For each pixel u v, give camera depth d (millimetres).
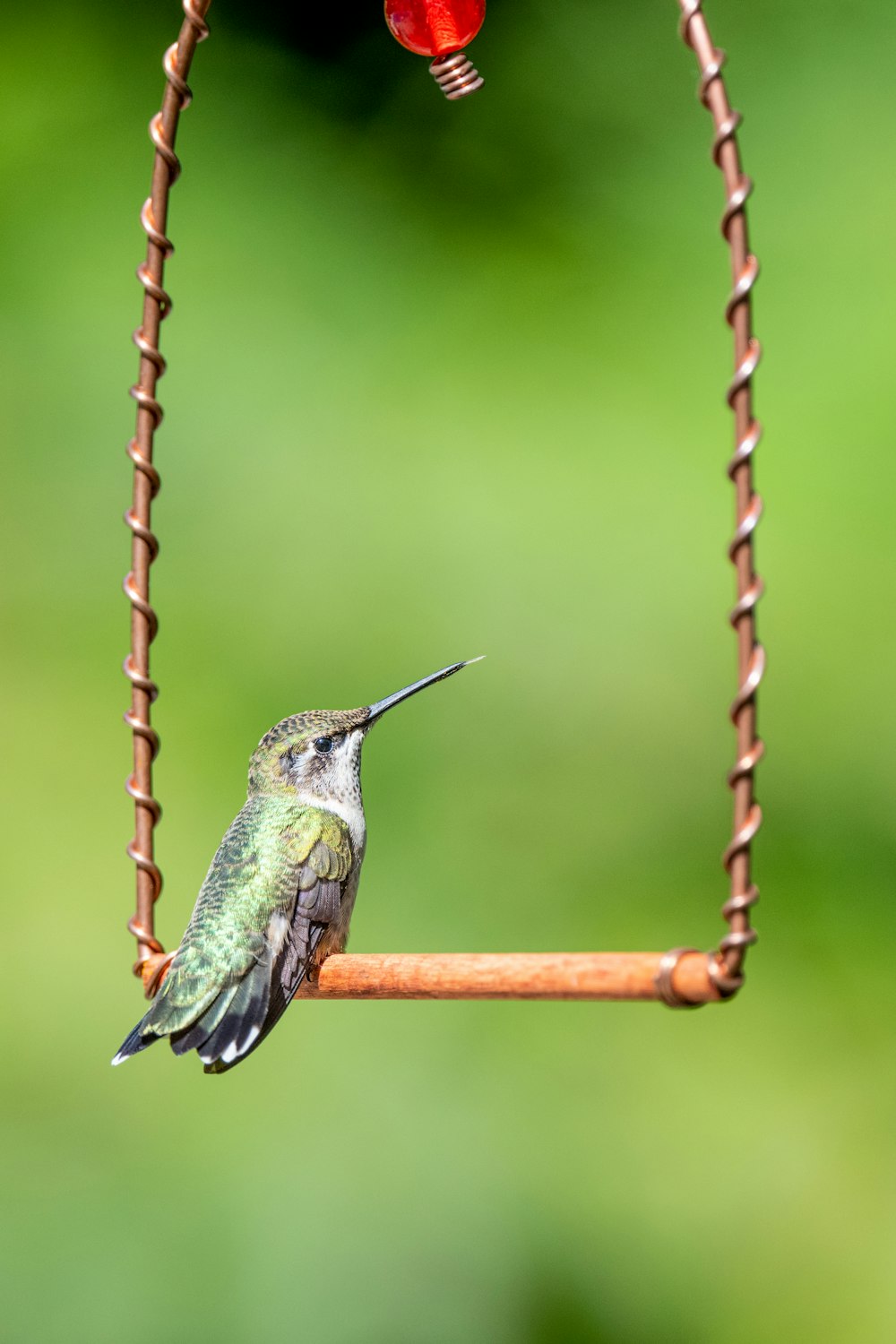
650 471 12039
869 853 11711
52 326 12766
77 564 12484
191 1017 6180
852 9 12805
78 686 12250
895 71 12594
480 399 12430
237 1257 10852
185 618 12250
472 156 13242
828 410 11844
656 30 13242
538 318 12617
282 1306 10719
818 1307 10859
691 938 11711
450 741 11953
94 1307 10734
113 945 11586
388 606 12094
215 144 13086
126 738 12062
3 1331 10656
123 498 12633
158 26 13359
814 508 11734
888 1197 11102
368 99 13438
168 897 11641
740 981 4750
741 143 12680
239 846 6699
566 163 13125
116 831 11891
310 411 12562
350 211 13078
